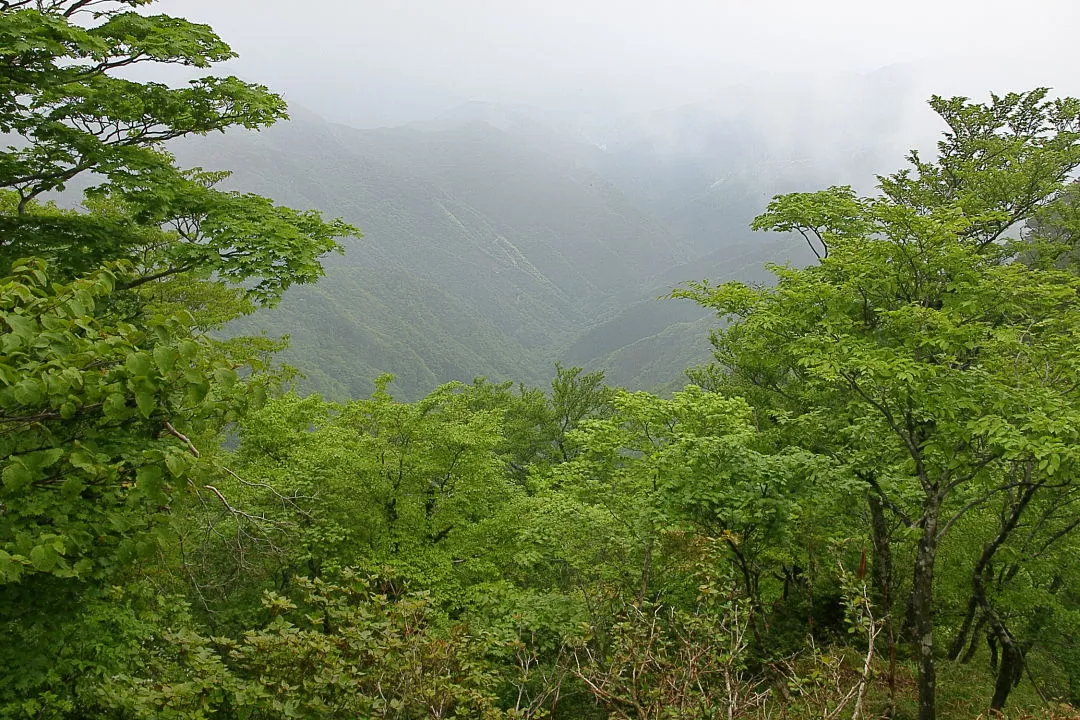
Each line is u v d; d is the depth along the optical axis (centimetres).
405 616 598
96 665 525
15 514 406
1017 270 820
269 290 864
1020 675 1227
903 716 952
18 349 326
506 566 1420
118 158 853
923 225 826
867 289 891
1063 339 823
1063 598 1223
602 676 583
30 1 775
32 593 477
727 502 956
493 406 2675
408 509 1284
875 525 1145
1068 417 684
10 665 465
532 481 1395
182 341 340
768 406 1581
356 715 529
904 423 926
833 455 1103
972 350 959
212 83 880
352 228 989
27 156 838
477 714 611
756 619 1073
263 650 554
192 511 677
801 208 1179
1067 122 1445
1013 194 1286
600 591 849
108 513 394
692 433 1051
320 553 1196
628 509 1061
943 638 1456
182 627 675
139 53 812
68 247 848
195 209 893
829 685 604
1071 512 1046
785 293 947
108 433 460
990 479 828
